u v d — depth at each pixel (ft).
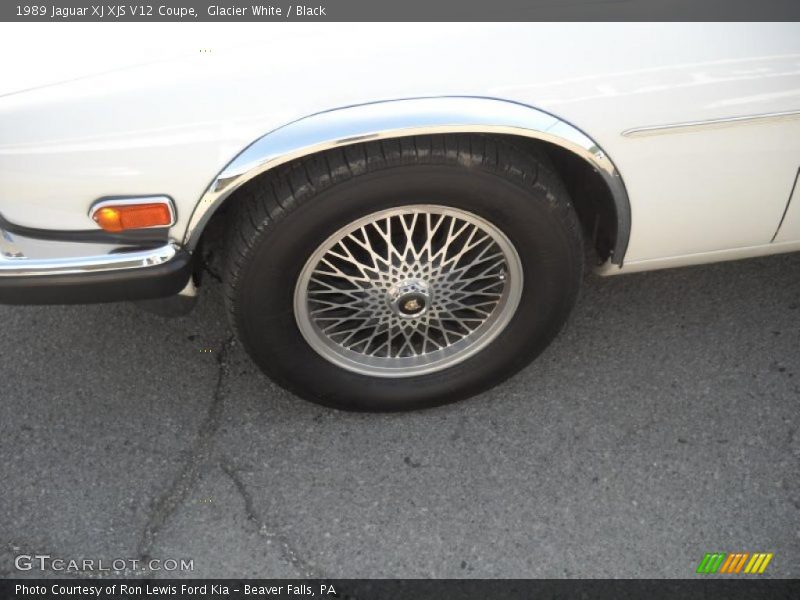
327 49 6.05
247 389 8.71
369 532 7.57
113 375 8.84
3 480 7.96
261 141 6.16
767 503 7.73
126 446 8.23
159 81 5.98
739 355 8.97
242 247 6.69
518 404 8.54
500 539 7.50
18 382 8.77
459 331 8.24
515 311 7.79
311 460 8.10
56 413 8.51
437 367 8.15
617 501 7.75
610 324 9.27
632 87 6.42
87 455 8.16
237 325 7.27
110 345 9.11
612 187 6.91
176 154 6.14
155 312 7.40
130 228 6.46
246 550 7.47
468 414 8.46
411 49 6.09
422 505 7.75
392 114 6.16
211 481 7.96
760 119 6.73
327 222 6.62
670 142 6.73
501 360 8.17
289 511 7.72
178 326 9.27
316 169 6.34
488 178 6.56
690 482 7.89
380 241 7.23
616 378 8.76
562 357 8.96
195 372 8.87
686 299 9.52
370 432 8.32
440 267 7.41
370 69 6.09
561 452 8.13
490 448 8.17
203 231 6.89
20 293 6.61
